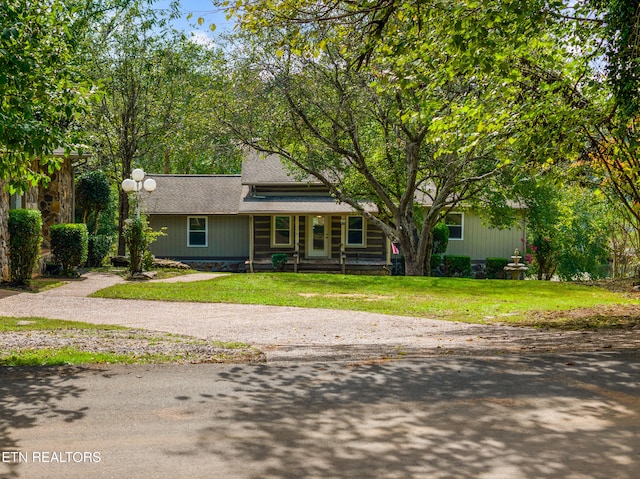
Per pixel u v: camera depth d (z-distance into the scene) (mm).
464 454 4512
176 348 8375
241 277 20297
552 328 10828
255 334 10484
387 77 9094
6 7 6602
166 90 26891
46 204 20906
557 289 18422
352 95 19656
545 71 10578
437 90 11273
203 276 20969
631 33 8477
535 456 4465
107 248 24047
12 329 10164
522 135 9742
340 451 4574
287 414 5406
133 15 25141
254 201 29953
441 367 7086
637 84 8523
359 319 12383
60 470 4242
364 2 8008
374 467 4289
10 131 6621
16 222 15930
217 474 4180
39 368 6957
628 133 9961
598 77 10281
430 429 5031
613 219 23344
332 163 23469
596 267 27578
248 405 5652
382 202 24984
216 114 21219
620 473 4176
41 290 15891
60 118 8086
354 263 28953
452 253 30578
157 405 5645
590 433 4918
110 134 25859
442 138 10695
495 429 5020
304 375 6750
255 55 19938
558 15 9258
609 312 13008
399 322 12000
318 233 30484
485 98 10156
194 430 5008
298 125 21328
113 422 5184
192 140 23156
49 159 7750
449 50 8430
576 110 9523
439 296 16391
